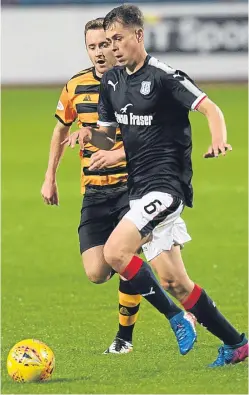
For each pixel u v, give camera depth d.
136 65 19.47
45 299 27.62
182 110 19.45
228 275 30.36
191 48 82.12
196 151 56.91
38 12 81.62
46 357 18.89
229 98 74.44
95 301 27.38
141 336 23.05
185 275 19.48
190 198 19.89
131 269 18.98
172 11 82.19
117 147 21.62
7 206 42.81
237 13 81.88
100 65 22.03
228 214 40.66
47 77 82.44
